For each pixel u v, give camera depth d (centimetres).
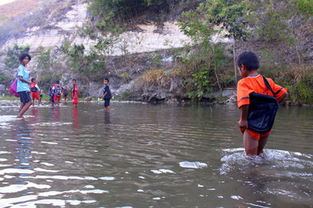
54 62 2716
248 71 355
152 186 248
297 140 468
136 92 1956
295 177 273
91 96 2222
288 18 1745
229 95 1689
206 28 1736
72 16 3127
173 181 260
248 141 351
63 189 238
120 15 2672
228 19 1697
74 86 1338
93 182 256
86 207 204
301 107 1334
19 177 265
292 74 1579
